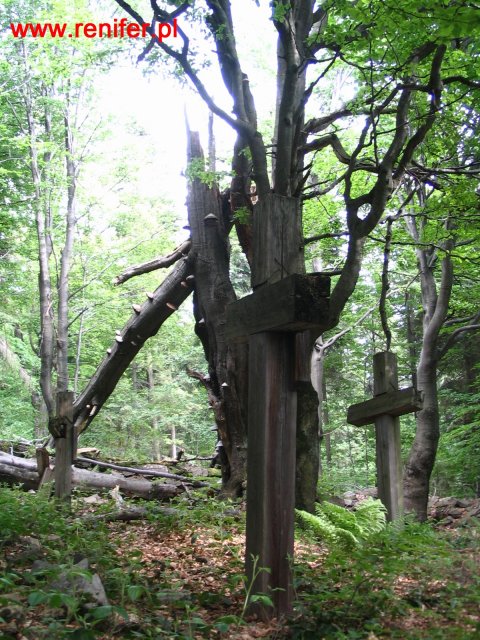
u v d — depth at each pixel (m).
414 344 22.73
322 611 4.35
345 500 14.23
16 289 24.72
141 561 6.35
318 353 19.33
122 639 3.87
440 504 15.27
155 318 13.06
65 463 9.62
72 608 3.62
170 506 10.42
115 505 9.65
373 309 20.56
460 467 19.95
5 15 18.61
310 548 6.97
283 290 4.59
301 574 5.45
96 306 23.36
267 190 9.58
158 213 23.36
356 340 27.69
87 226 22.66
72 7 16.33
